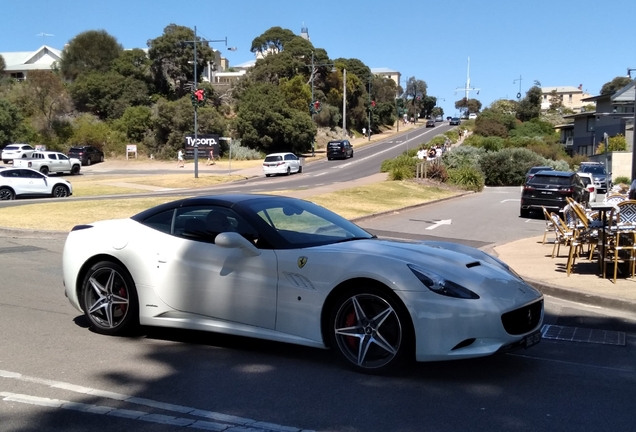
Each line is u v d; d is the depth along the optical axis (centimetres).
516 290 531
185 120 6562
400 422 431
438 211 2309
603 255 960
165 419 435
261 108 6831
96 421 432
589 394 494
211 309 582
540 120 10162
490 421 435
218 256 581
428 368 548
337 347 534
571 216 1166
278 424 427
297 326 543
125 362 563
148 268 612
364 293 518
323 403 465
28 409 453
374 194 2742
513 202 2791
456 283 504
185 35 8281
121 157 6650
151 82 8281
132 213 1833
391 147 8131
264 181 4291
